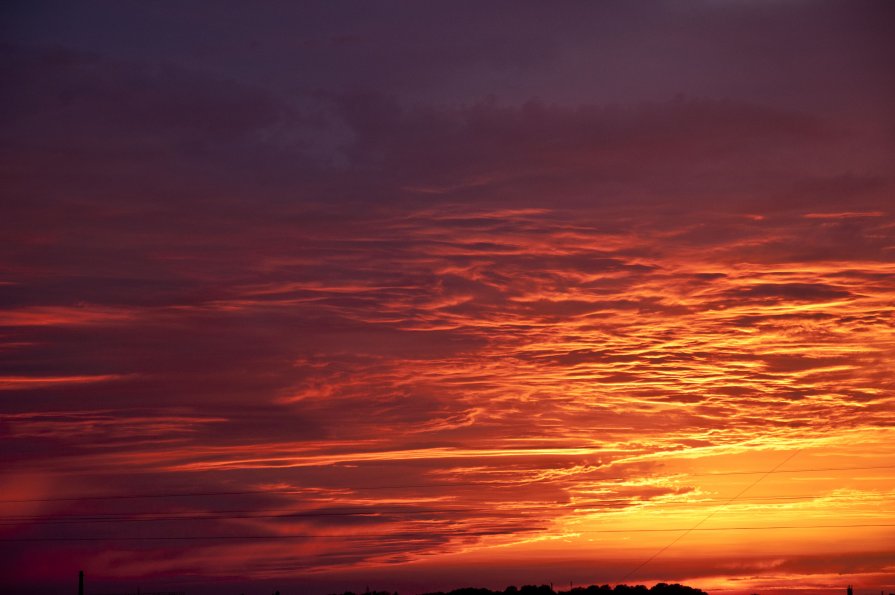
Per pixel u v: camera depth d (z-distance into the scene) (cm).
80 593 4688
